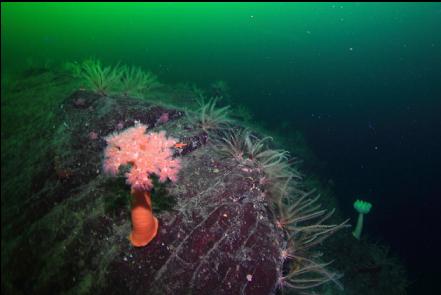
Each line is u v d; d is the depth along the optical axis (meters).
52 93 6.71
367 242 8.05
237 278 2.88
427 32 22.80
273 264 3.06
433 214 9.44
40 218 3.98
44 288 3.38
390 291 6.71
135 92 6.57
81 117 4.77
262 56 30.89
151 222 2.87
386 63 21.69
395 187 10.74
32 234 3.87
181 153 4.00
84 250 3.35
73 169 4.14
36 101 6.54
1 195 4.67
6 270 3.81
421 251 8.65
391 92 16.73
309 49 32.66
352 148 13.04
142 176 2.34
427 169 10.88
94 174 4.00
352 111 16.11
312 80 22.69
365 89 18.69
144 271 2.93
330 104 17.80
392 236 9.22
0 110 6.77
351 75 22.23
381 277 6.87
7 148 5.48
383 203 10.35
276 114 16.39
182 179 3.56
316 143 13.94
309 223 5.82
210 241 3.01
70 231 3.58
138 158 2.35
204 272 2.86
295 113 16.83
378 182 11.12
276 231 3.35
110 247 3.20
